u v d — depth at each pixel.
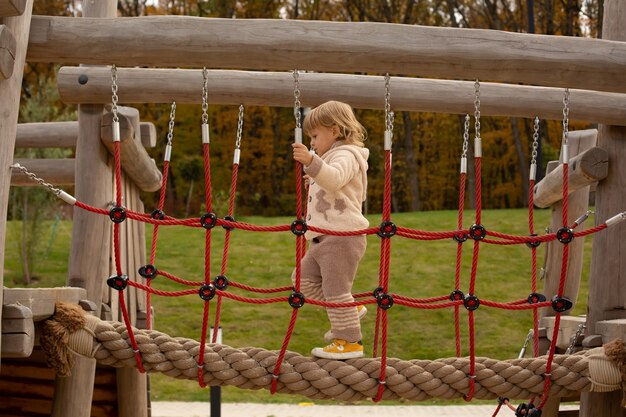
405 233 3.91
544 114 6.03
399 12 38.91
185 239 21.53
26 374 5.91
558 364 4.31
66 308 4.09
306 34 4.21
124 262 6.26
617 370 4.29
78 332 4.07
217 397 6.72
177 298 16.55
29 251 19.91
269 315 15.73
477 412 10.75
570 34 36.56
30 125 8.20
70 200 3.85
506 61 4.30
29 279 19.62
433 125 39.72
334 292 4.03
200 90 5.94
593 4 36.25
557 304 4.05
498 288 17.17
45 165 8.04
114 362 4.11
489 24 37.97
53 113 21.11
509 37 4.34
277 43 4.20
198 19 4.21
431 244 20.61
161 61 4.22
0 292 3.70
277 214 37.44
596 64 4.36
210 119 37.06
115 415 6.60
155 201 37.62
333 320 4.05
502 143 38.72
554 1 36.84
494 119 38.44
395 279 17.77
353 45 4.22
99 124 5.49
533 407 4.43
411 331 14.86
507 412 10.67
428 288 17.20
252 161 37.97
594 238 5.14
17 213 20.09
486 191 39.66
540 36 4.38
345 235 3.88
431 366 4.16
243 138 37.47
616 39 4.96
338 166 3.97
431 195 40.47
